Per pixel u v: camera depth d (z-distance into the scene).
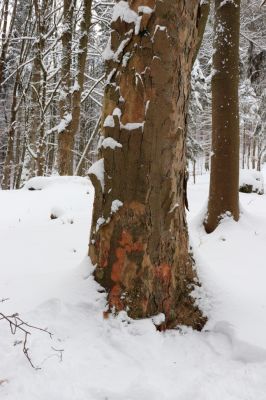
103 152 3.14
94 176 3.21
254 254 5.66
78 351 2.69
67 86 14.28
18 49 23.52
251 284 4.25
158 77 2.95
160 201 3.06
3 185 19.94
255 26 15.78
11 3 19.72
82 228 7.11
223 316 3.21
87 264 3.38
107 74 3.17
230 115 6.87
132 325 2.96
